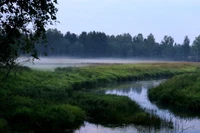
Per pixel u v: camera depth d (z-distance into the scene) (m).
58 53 147.00
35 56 12.87
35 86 23.50
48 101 18.38
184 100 22.25
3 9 11.02
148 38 173.12
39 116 14.50
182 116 18.86
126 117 17.22
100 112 17.72
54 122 14.53
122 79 43.06
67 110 16.23
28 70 30.61
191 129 15.47
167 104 23.00
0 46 11.57
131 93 29.28
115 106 18.83
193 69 63.62
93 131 14.66
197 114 19.61
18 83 22.89
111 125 15.86
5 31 11.42
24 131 13.27
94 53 158.12
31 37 12.34
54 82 28.33
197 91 24.14
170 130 15.06
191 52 173.38
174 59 152.50
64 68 45.09
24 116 14.34
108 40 171.00
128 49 164.12
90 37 161.50
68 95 22.62
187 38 177.75
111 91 30.41
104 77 39.69
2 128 12.48
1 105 15.50
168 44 176.25
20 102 16.56
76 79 34.25
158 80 44.91
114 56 161.62
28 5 11.52
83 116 16.94
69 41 161.75
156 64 70.56
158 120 16.48
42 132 13.95
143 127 15.55
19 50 13.19
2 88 19.53
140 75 48.16
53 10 12.00
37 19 12.03
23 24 11.95
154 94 26.30
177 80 29.31
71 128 15.12
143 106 21.81
